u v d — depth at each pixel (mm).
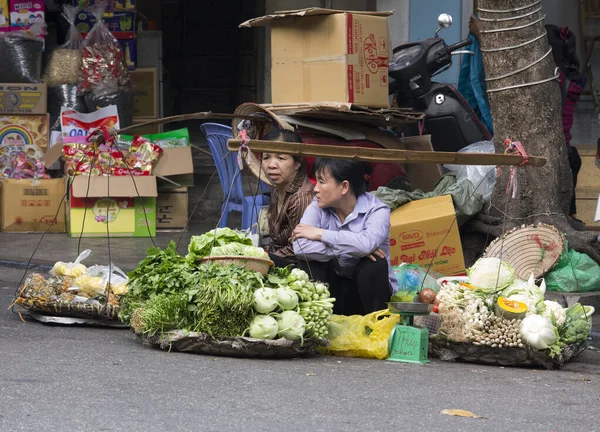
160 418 4750
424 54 11023
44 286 7555
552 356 6461
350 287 7199
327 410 5047
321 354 6781
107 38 13828
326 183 7035
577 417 5137
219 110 20609
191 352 6504
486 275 6770
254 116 8625
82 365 5961
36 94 13156
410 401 5336
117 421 4668
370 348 6645
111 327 7484
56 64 13547
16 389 5250
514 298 6648
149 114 14805
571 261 8836
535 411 5230
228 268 6480
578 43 16031
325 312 6535
